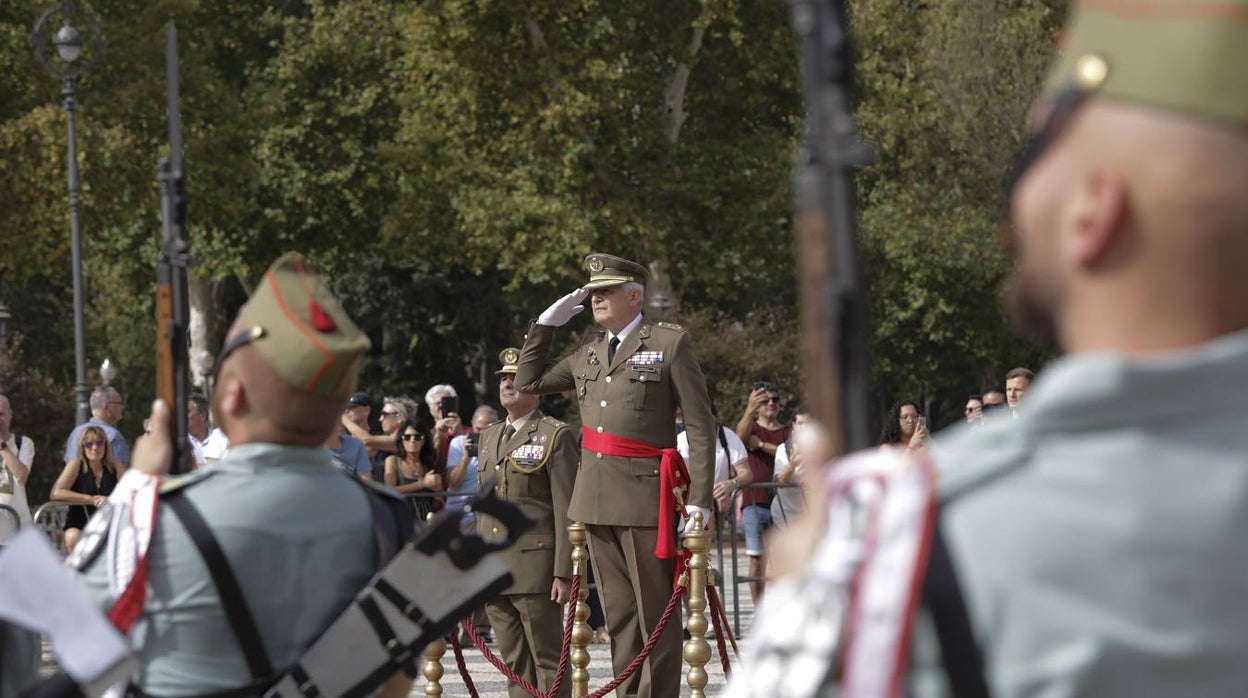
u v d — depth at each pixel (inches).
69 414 1647.4
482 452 551.2
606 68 1706.4
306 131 1985.7
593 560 502.3
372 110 2016.5
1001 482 84.3
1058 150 87.0
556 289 2285.9
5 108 1537.9
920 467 86.0
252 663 187.8
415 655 189.0
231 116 1808.6
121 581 187.0
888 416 753.6
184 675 187.0
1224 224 82.0
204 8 2010.3
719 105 1860.2
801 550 94.1
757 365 1791.3
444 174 1839.3
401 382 2359.7
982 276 2015.3
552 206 1669.5
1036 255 88.3
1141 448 82.0
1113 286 84.7
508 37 1737.2
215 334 2167.8
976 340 2146.9
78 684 159.2
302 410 197.8
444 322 2341.3
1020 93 1828.2
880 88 2028.8
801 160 93.2
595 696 476.7
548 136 1723.7
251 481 194.5
